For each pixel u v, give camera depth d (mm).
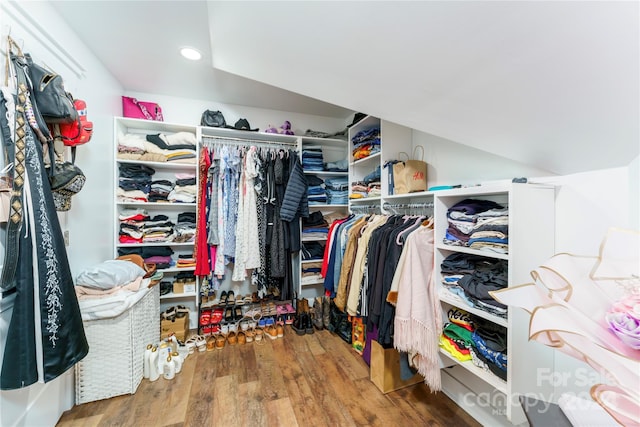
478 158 1652
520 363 1115
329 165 2850
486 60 871
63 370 1108
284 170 2520
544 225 1198
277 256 2441
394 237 1607
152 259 2289
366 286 1819
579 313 518
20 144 1018
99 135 1906
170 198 2354
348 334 2342
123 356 1610
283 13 1047
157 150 2293
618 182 1043
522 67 835
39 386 1252
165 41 1677
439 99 1159
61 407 1432
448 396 1649
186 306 2609
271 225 2449
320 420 1444
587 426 561
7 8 1088
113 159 2121
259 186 2369
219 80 2234
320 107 2857
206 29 1519
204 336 2314
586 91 815
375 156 2344
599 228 1099
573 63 753
